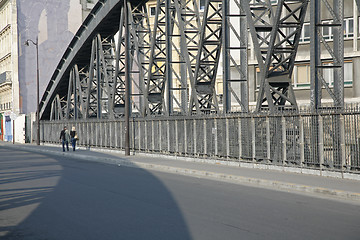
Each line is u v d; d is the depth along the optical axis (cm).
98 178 1719
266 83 1922
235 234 768
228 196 1212
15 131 6194
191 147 2373
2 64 7612
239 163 1988
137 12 3525
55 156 3241
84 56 4234
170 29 2822
